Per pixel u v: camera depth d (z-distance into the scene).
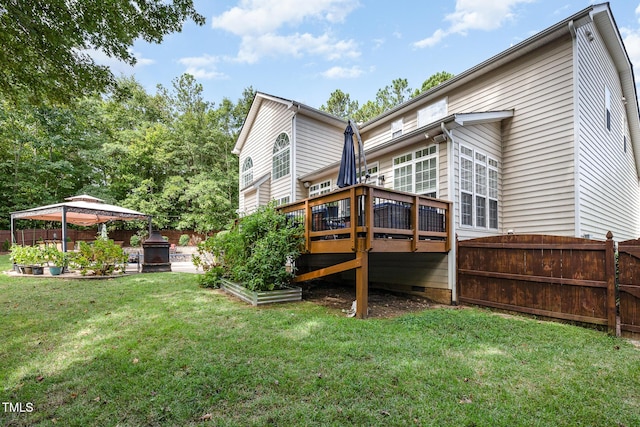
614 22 8.31
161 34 5.40
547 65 7.63
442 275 6.66
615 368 3.15
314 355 3.33
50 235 18.95
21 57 4.72
